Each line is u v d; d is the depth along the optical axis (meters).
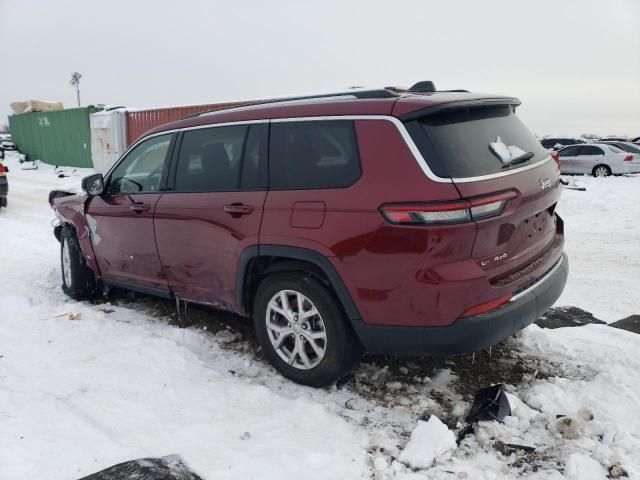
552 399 3.27
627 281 6.06
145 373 3.70
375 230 3.03
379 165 3.10
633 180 17.14
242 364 3.95
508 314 3.08
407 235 2.95
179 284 4.31
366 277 3.11
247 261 3.65
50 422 3.09
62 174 21.45
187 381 3.61
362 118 3.24
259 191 3.60
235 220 3.68
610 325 4.66
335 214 3.19
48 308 5.05
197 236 3.97
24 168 26.17
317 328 3.47
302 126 3.49
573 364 3.79
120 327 4.59
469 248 2.93
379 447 2.89
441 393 3.49
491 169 3.10
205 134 4.07
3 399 3.34
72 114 24.97
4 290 5.76
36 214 11.30
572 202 11.88
